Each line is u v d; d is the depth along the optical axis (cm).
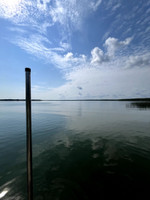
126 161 510
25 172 437
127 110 2973
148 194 328
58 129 1098
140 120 1559
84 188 353
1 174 423
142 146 680
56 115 2089
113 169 452
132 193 332
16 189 352
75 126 1223
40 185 368
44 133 966
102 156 560
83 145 706
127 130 1055
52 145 709
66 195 328
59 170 449
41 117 1845
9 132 987
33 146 694
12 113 2311
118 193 333
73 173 430
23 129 1087
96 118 1745
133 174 418
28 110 259
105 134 934
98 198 318
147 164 485
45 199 316
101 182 379
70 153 598
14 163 502
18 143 736
